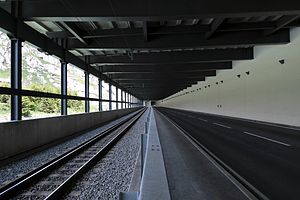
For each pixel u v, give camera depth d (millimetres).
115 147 13297
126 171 8469
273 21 16625
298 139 13219
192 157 8727
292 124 18922
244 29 16766
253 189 5422
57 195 6023
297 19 16438
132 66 30734
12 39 11633
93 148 13055
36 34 13570
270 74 22141
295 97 18422
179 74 39906
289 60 19078
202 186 5543
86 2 11758
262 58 23578
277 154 9336
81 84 48344
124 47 18016
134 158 10492
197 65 31172
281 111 20453
